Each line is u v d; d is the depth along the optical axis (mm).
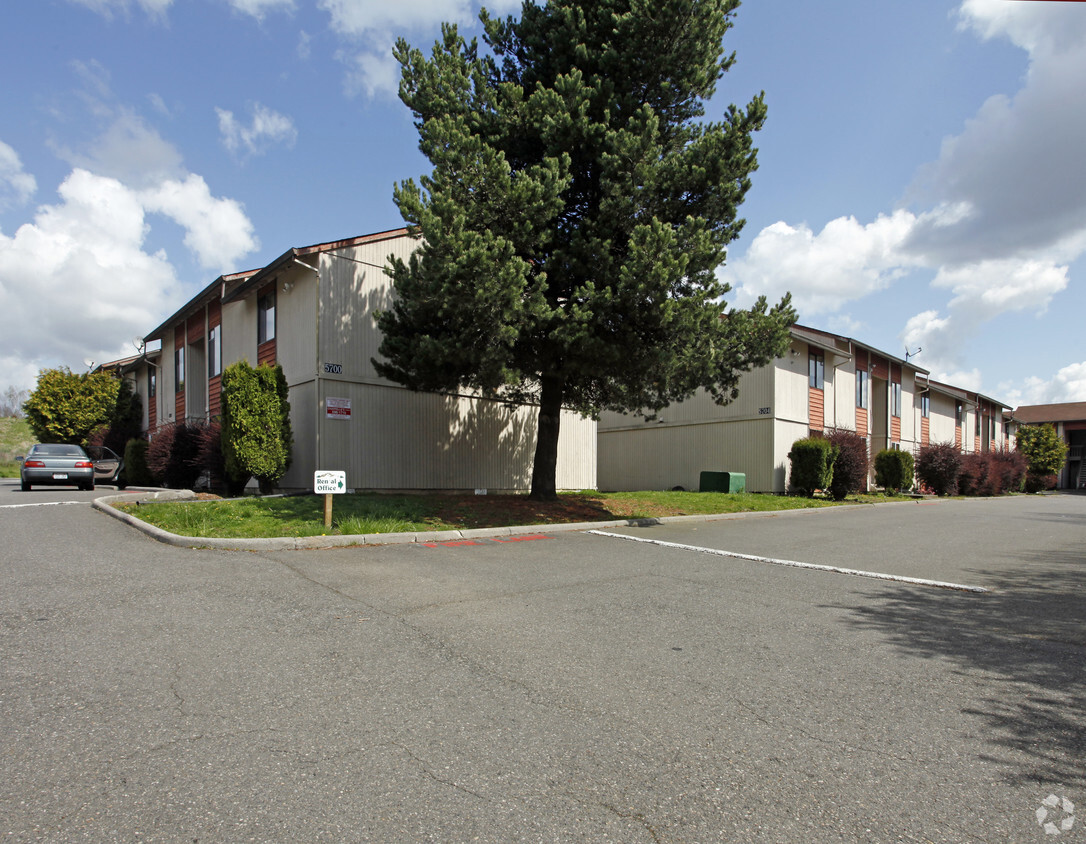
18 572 6688
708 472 22750
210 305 20875
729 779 2965
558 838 2490
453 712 3631
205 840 2430
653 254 10836
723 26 12781
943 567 8516
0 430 48344
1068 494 43844
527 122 12414
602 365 12188
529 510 12922
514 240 11531
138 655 4383
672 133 13383
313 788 2807
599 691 3984
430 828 2535
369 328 15953
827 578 7629
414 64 12219
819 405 26422
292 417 15758
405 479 16375
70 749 3105
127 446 21484
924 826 2619
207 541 8328
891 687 4141
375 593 6223
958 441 40562
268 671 4164
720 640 5066
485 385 12086
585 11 13023
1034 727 3574
